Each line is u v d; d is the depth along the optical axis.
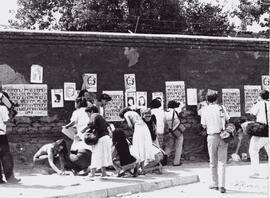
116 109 16.25
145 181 12.41
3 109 11.87
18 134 15.27
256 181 13.09
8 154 12.06
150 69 16.70
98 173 13.77
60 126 15.69
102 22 33.12
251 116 17.77
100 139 12.60
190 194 11.48
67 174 13.62
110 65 16.30
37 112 15.49
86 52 16.06
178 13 35.16
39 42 15.59
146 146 13.44
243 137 17.44
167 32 34.62
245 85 17.78
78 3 33.41
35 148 15.41
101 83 16.19
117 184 11.93
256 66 17.95
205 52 17.33
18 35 15.37
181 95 16.95
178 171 14.64
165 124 15.62
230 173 14.45
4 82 15.23
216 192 11.72
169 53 16.94
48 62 15.66
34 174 13.82
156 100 15.59
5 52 15.28
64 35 15.78
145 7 34.19
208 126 11.87
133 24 33.50
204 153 17.09
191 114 17.05
